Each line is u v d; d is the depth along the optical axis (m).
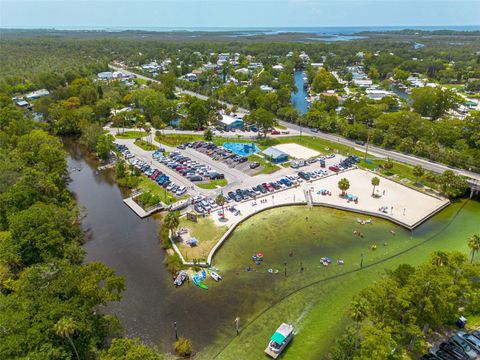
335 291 74.50
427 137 152.25
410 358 57.62
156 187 121.19
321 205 109.62
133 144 163.62
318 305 70.88
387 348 50.28
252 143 164.62
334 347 57.25
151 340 63.09
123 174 130.38
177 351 60.56
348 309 69.38
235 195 111.88
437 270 60.19
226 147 160.25
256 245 90.38
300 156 148.25
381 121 167.62
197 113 184.75
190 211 105.00
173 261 82.38
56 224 83.00
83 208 105.31
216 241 90.25
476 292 65.62
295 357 59.56
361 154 149.00
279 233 95.50
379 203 109.44
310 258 85.38
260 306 70.62
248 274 79.62
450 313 60.66
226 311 69.44
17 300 55.91
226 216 102.06
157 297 73.12
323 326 65.81
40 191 97.62
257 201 110.62
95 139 159.62
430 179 118.75
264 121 167.12
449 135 151.38
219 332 64.69
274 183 120.50
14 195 88.06
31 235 73.38
